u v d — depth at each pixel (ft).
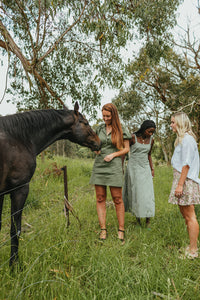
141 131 10.95
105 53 15.97
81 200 14.67
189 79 43.98
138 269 6.79
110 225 11.07
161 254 7.98
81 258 7.67
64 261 7.45
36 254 7.53
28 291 5.71
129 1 14.92
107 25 13.33
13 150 7.18
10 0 15.05
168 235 9.48
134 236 9.69
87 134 9.25
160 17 17.15
